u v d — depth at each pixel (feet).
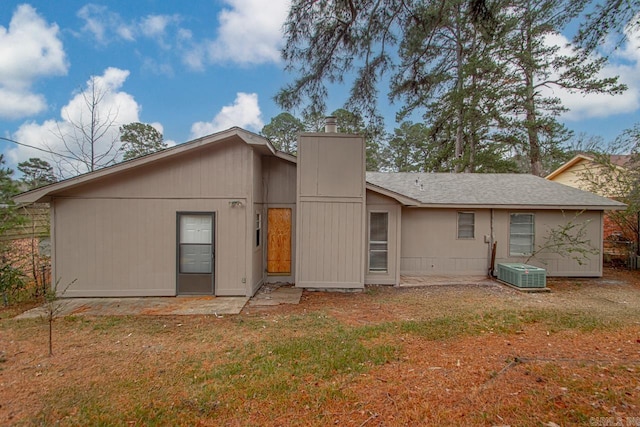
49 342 15.25
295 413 9.91
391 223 30.19
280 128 91.20
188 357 14.21
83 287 24.67
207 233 25.20
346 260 28.07
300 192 27.89
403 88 22.85
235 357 14.15
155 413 10.00
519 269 28.89
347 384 11.57
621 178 41.42
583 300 24.95
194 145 23.75
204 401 10.62
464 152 59.21
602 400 9.97
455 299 25.12
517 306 22.88
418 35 20.71
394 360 13.58
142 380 12.11
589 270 34.81
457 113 54.54
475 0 17.37
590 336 16.37
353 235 28.02
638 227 39.75
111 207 24.76
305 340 16.02
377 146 91.15
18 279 24.23
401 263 35.04
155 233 25.00
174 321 19.44
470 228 35.29
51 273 24.84
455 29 45.03
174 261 25.11
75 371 12.91
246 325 18.66
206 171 25.05
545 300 24.91
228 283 25.18
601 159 43.60
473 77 50.49
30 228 27.37
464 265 35.06
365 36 20.56
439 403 10.16
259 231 28.25
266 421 9.55
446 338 16.20
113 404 10.53
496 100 51.31
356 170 27.99
